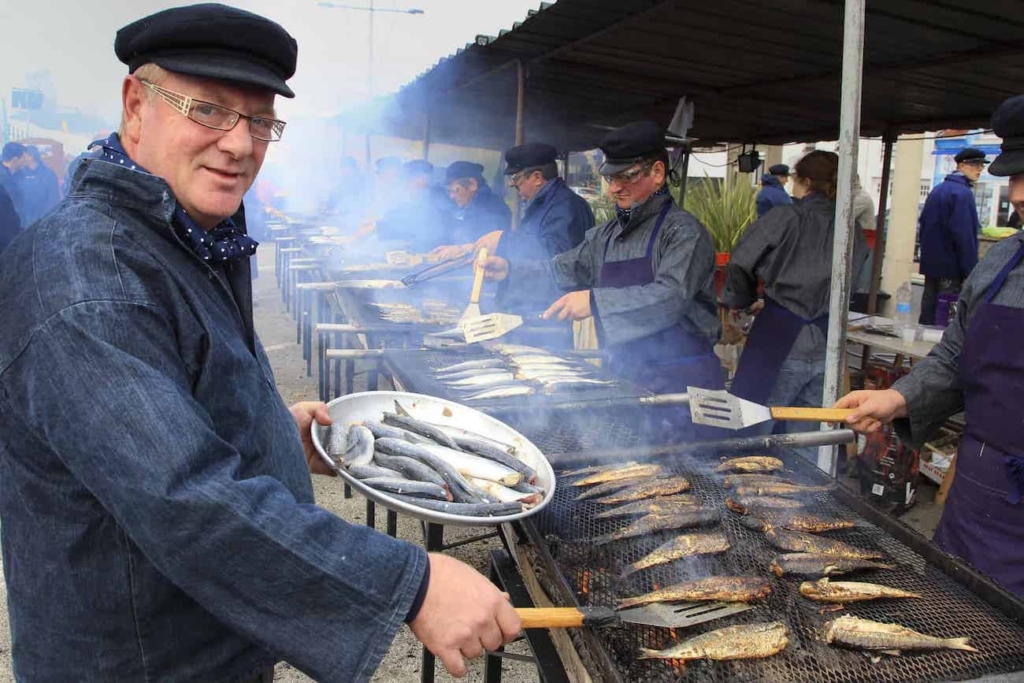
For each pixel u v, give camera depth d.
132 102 1.16
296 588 0.99
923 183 11.84
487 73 6.02
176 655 1.16
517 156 4.84
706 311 3.41
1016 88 5.02
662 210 3.38
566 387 2.79
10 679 2.84
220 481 0.97
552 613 1.25
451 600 1.05
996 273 2.19
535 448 1.93
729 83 5.69
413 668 3.02
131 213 1.09
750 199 7.42
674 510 1.83
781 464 2.17
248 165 1.19
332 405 1.92
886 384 5.24
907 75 4.85
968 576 1.58
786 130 7.77
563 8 3.97
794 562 1.61
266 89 1.13
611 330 3.14
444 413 2.10
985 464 2.17
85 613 1.12
